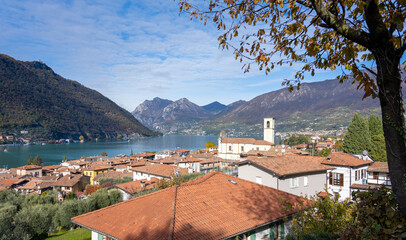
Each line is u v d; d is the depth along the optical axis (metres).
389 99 3.84
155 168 58.62
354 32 4.06
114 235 14.35
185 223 14.12
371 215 5.36
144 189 44.09
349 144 53.81
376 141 51.03
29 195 40.97
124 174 82.19
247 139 96.19
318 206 12.04
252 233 15.70
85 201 35.25
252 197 19.20
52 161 161.50
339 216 11.03
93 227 15.77
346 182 32.75
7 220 28.17
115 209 17.47
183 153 139.75
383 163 37.09
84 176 93.75
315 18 5.04
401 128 3.77
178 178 37.78
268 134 93.94
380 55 3.94
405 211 3.78
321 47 5.78
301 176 30.19
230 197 18.52
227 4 5.87
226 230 14.12
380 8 3.79
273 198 19.58
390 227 4.84
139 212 16.27
